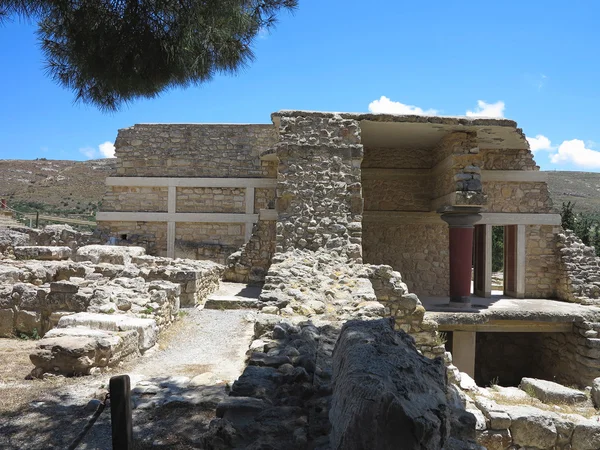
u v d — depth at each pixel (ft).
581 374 38.42
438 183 45.80
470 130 40.63
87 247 40.40
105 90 19.17
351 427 7.80
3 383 18.20
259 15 19.34
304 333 19.34
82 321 22.94
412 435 7.41
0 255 37.11
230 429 11.10
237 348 24.95
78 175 189.37
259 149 55.47
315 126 38.34
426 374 9.91
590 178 240.12
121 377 10.39
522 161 50.06
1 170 187.01
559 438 20.25
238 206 54.95
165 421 14.96
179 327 29.30
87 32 16.94
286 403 12.70
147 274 35.14
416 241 50.26
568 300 46.42
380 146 49.29
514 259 50.03
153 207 55.06
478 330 39.55
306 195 36.96
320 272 31.65
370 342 10.91
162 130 55.57
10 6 15.49
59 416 15.20
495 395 24.16
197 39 17.76
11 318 27.27
